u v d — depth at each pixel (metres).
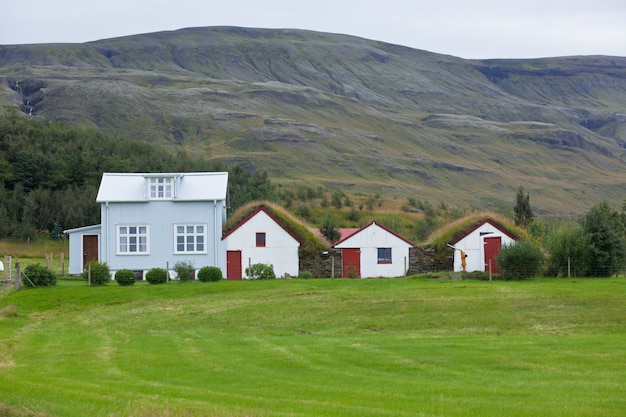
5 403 15.35
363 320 31.58
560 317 30.70
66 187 92.69
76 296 39.50
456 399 16.30
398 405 15.70
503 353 22.31
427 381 18.56
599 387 17.52
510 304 33.78
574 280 42.78
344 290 39.75
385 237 51.34
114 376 19.61
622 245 45.84
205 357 22.75
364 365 20.95
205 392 17.19
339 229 61.03
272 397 16.64
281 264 50.94
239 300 37.56
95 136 115.44
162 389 17.53
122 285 43.31
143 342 26.70
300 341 26.16
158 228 50.56
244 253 50.91
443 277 45.75
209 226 50.75
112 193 50.91
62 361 22.38
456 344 24.22
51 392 16.45
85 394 16.34
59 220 81.88
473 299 35.28
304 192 113.31
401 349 23.44
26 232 77.69
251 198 93.75
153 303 37.88
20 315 35.22
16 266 41.53
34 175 91.88
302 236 51.38
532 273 44.59
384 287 41.06
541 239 55.94
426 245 52.16
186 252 50.50
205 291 40.72
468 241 51.16
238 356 22.84
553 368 20.08
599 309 31.98
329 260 51.28
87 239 52.59
